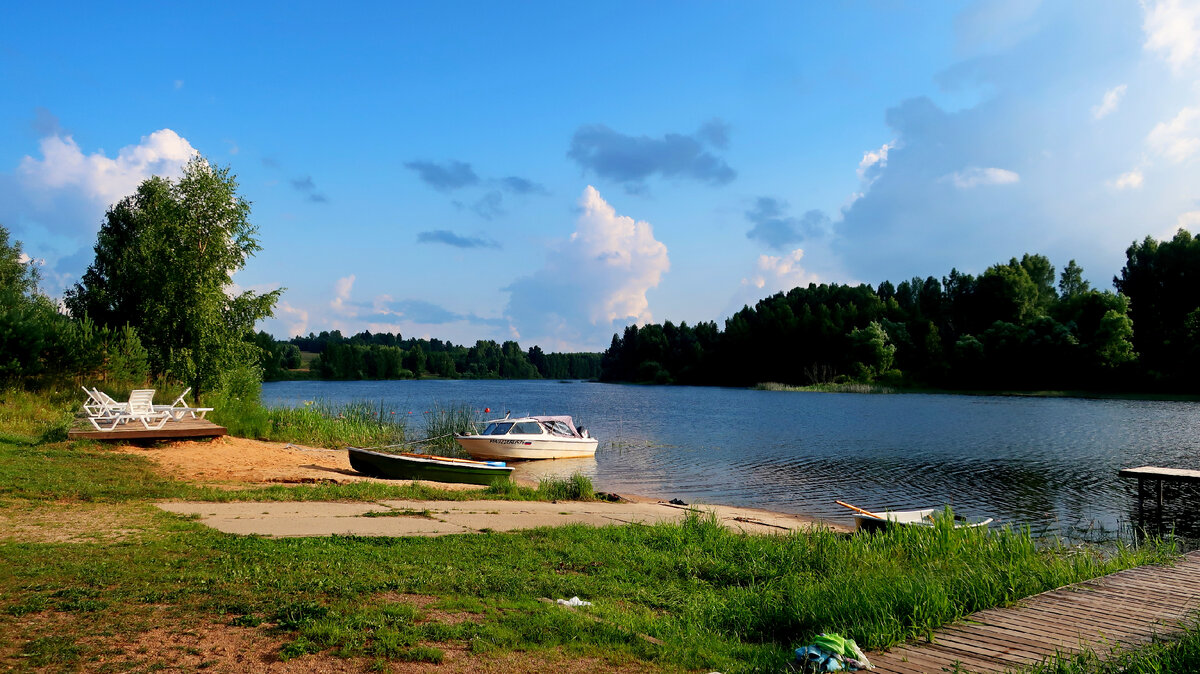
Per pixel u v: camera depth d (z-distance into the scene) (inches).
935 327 4247.0
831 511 714.2
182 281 1083.3
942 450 1226.6
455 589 298.0
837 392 3804.1
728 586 361.7
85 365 1027.3
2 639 204.4
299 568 306.2
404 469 756.6
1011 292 4055.1
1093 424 1747.0
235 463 698.8
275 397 2755.9
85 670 186.2
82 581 266.8
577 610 284.4
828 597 312.2
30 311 1040.8
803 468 1021.2
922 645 250.8
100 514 410.6
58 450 627.2
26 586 256.1
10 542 326.3
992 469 1000.9
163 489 512.1
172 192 1101.7
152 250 1101.7
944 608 284.7
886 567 383.2
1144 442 1336.1
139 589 260.5
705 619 298.4
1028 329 3654.0
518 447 1105.4
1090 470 989.2
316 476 668.1
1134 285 3730.3
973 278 4591.5
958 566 379.2
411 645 221.9
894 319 4552.2
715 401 2955.2
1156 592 316.5
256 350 1167.6
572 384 5920.3
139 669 189.2
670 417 2048.5
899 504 752.3
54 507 422.0
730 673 223.1
